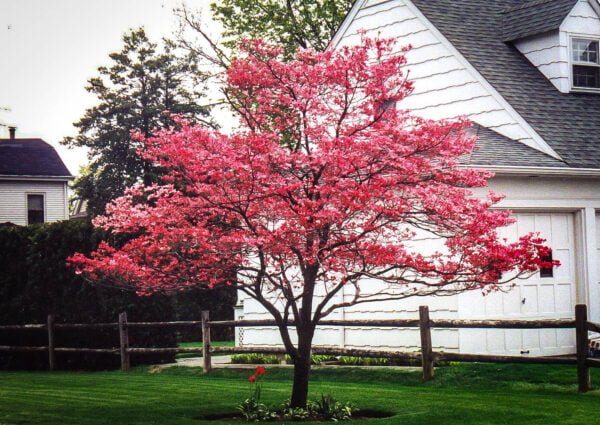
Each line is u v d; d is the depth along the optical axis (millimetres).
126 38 41906
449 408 11461
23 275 20062
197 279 11141
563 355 16953
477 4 21094
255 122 11281
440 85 19219
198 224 10633
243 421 10984
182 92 40500
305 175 10703
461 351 15883
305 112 10875
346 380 15094
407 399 12383
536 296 16734
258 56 11266
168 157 10680
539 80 19312
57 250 19500
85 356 19000
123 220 11195
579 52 19797
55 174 44094
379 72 10688
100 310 19188
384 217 10492
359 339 17750
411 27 19797
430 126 10320
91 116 41000
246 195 10273
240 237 9992
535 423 10180
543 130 17531
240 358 18547
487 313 16219
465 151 10734
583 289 17141
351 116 11070
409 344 16797
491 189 16109
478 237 10375
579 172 16688
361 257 10367
